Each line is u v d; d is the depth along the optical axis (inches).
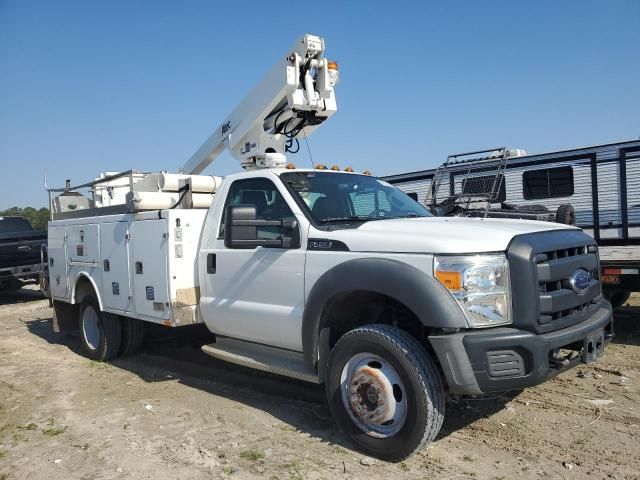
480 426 178.1
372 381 156.6
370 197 210.7
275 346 194.2
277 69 271.0
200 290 220.7
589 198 402.6
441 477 145.8
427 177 470.9
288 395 216.8
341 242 169.5
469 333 145.0
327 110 272.5
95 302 282.0
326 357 173.8
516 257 149.3
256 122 285.6
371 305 179.6
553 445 163.0
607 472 146.1
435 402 148.3
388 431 155.8
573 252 168.6
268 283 189.5
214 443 172.6
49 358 294.7
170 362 275.7
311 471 151.0
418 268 150.8
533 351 144.0
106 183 325.7
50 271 320.8
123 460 163.0
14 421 199.9
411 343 152.2
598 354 165.2
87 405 214.7
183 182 240.8
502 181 438.3
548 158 418.3
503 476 145.4
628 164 384.2
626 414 184.5
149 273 231.3
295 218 185.8
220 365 266.8
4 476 155.9
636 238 375.9
